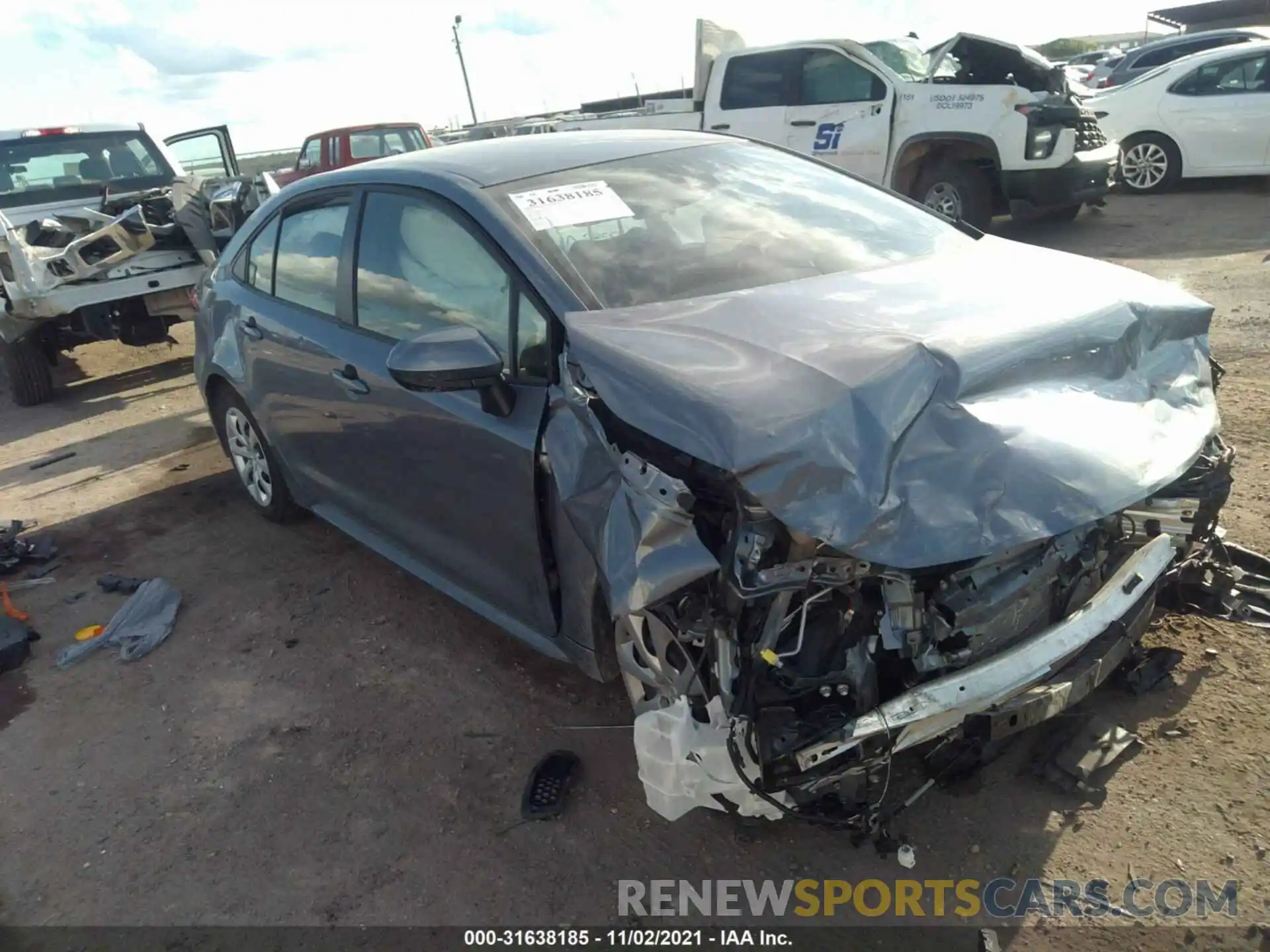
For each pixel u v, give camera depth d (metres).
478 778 3.05
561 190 3.29
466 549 3.31
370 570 4.48
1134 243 9.47
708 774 2.27
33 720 3.64
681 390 2.29
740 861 2.63
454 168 3.46
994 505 2.14
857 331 2.53
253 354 4.34
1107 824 2.58
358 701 3.51
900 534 2.10
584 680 3.47
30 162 9.06
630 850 2.71
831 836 2.68
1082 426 2.35
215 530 5.11
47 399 8.18
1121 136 12.01
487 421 2.94
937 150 10.03
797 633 2.31
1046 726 2.93
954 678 2.23
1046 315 2.63
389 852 2.80
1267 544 3.64
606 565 2.34
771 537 2.17
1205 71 11.38
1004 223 11.21
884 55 10.48
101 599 4.49
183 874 2.81
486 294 3.07
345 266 3.78
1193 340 2.92
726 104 11.21
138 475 6.07
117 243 7.68
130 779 3.25
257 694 3.62
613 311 2.79
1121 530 2.67
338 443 3.86
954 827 2.64
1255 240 8.95
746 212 3.44
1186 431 2.56
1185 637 3.22
